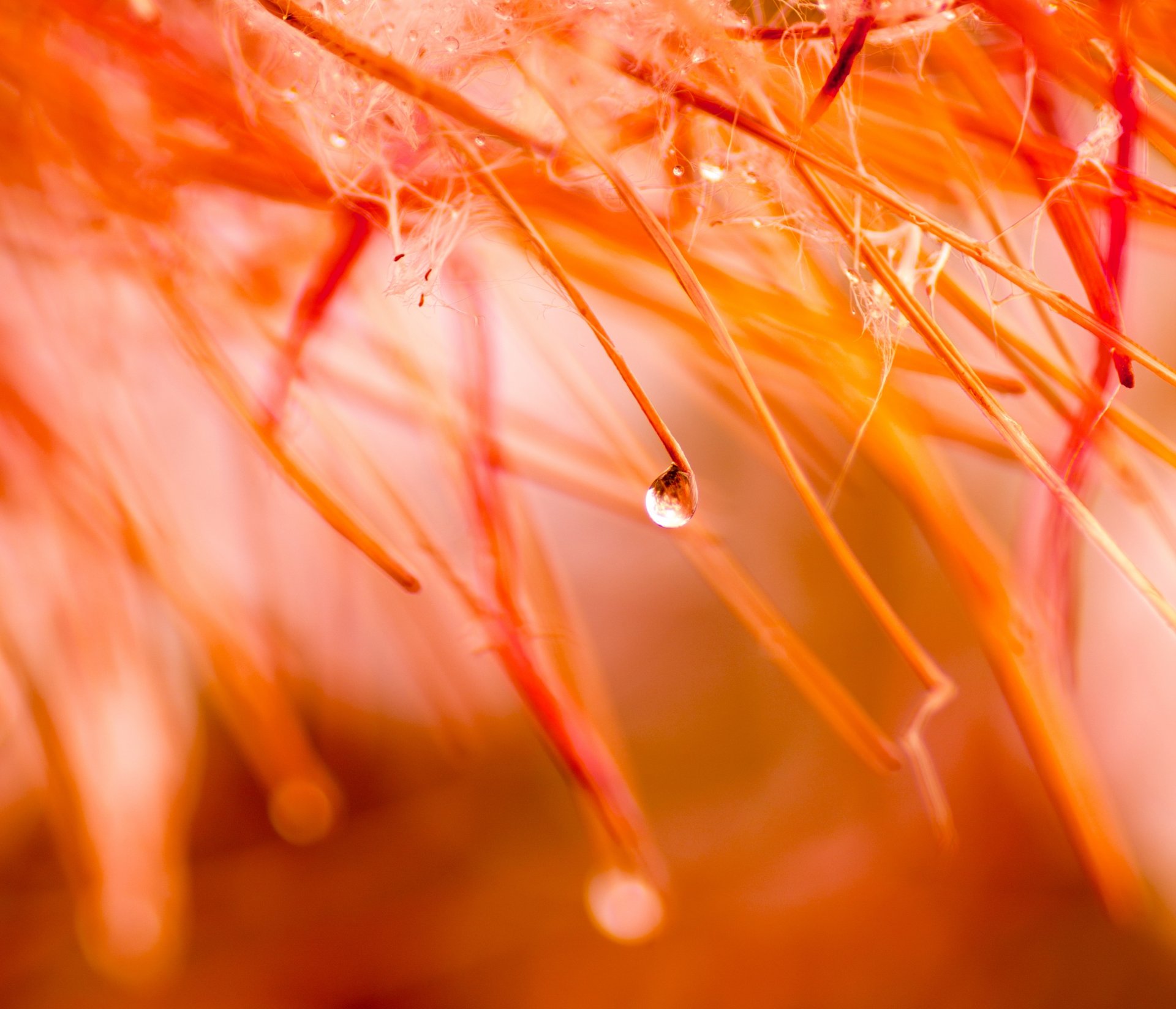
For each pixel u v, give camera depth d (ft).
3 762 0.74
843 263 0.48
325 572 0.62
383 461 0.56
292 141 0.48
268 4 0.45
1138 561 0.61
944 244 0.47
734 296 0.49
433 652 0.65
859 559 0.81
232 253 0.51
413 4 0.47
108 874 0.54
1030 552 0.50
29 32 0.49
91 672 0.54
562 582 0.53
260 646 0.56
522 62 0.47
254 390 0.52
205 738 0.81
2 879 0.78
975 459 0.73
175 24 0.49
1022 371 0.47
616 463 0.53
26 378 0.53
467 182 0.47
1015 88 0.48
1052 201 0.47
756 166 0.47
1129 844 0.77
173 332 0.50
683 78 0.46
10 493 0.53
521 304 0.51
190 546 0.54
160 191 0.50
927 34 0.47
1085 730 0.77
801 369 0.49
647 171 0.48
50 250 0.51
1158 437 0.47
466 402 0.51
